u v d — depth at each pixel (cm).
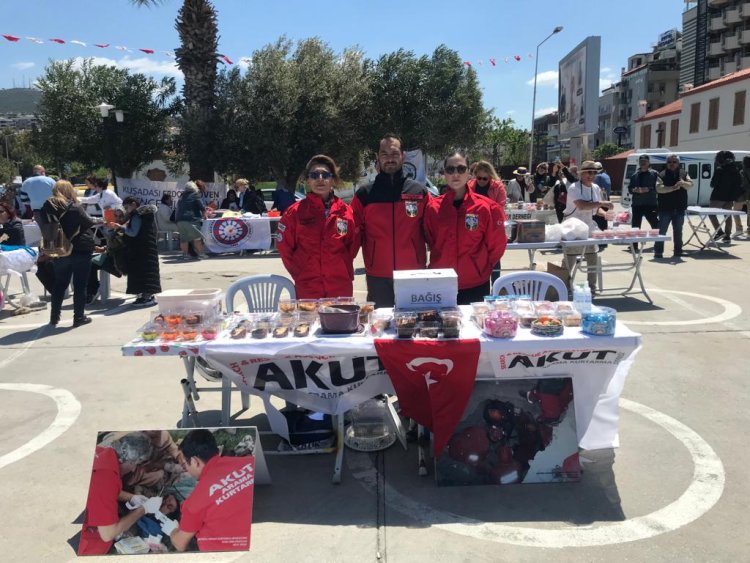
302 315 360
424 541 281
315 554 274
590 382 338
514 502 312
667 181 1032
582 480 329
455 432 333
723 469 337
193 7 1791
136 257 794
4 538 291
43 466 363
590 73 2106
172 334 336
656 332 602
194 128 1853
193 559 273
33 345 617
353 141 2123
